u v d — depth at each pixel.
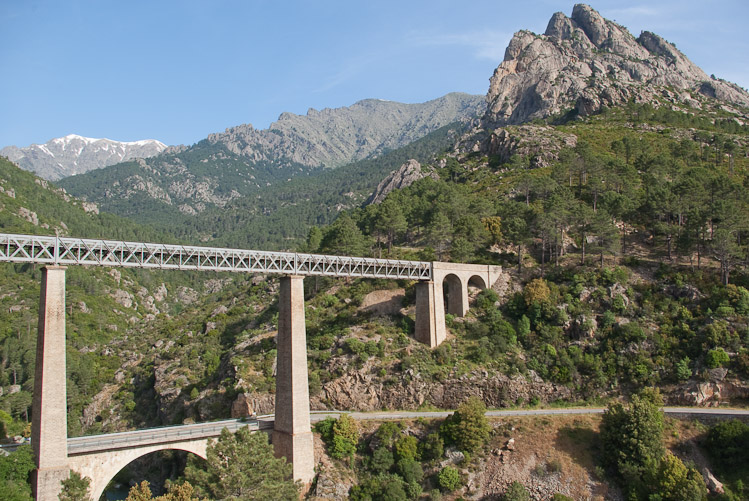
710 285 117.50
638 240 144.50
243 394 109.69
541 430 93.88
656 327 113.19
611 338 113.06
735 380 99.56
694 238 126.38
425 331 117.75
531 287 124.69
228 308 175.62
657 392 98.44
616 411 89.25
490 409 105.12
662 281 123.06
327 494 86.62
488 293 129.25
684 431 90.12
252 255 93.31
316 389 109.31
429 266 120.25
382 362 112.19
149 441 78.56
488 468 89.12
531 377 109.06
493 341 116.12
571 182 187.50
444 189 199.62
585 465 86.56
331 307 137.38
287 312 93.12
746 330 104.00
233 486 69.06
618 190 167.75
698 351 105.88
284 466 77.00
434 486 88.75
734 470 83.62
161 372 139.50
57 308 73.19
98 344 191.75
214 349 143.62
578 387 108.00
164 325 188.50
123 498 105.19
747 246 123.88
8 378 157.12
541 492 84.38
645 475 81.12
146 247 83.94
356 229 165.50
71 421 136.25
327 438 94.56
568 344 115.00
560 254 141.12
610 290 121.44
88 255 79.00
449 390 107.44
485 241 147.50
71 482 66.94
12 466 66.12
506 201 177.38
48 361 70.81
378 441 94.56
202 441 84.00
